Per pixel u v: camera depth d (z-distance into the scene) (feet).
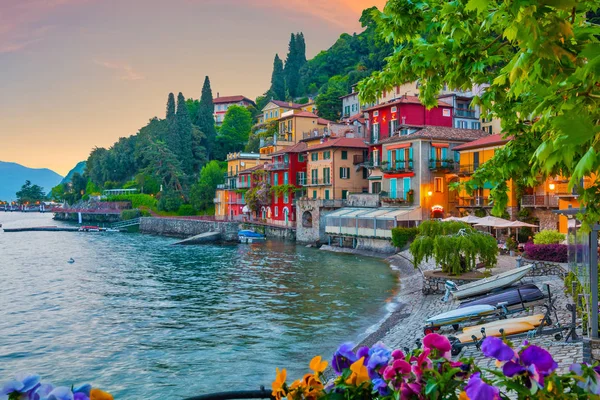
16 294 126.00
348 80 453.58
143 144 543.39
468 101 240.12
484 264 110.52
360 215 209.05
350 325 89.15
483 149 179.42
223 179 435.94
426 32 25.64
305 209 253.44
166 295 122.42
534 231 155.43
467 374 11.62
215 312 102.32
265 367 68.80
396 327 81.82
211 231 304.91
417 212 196.54
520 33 13.37
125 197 483.51
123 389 61.98
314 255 205.87
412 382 11.07
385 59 28.53
